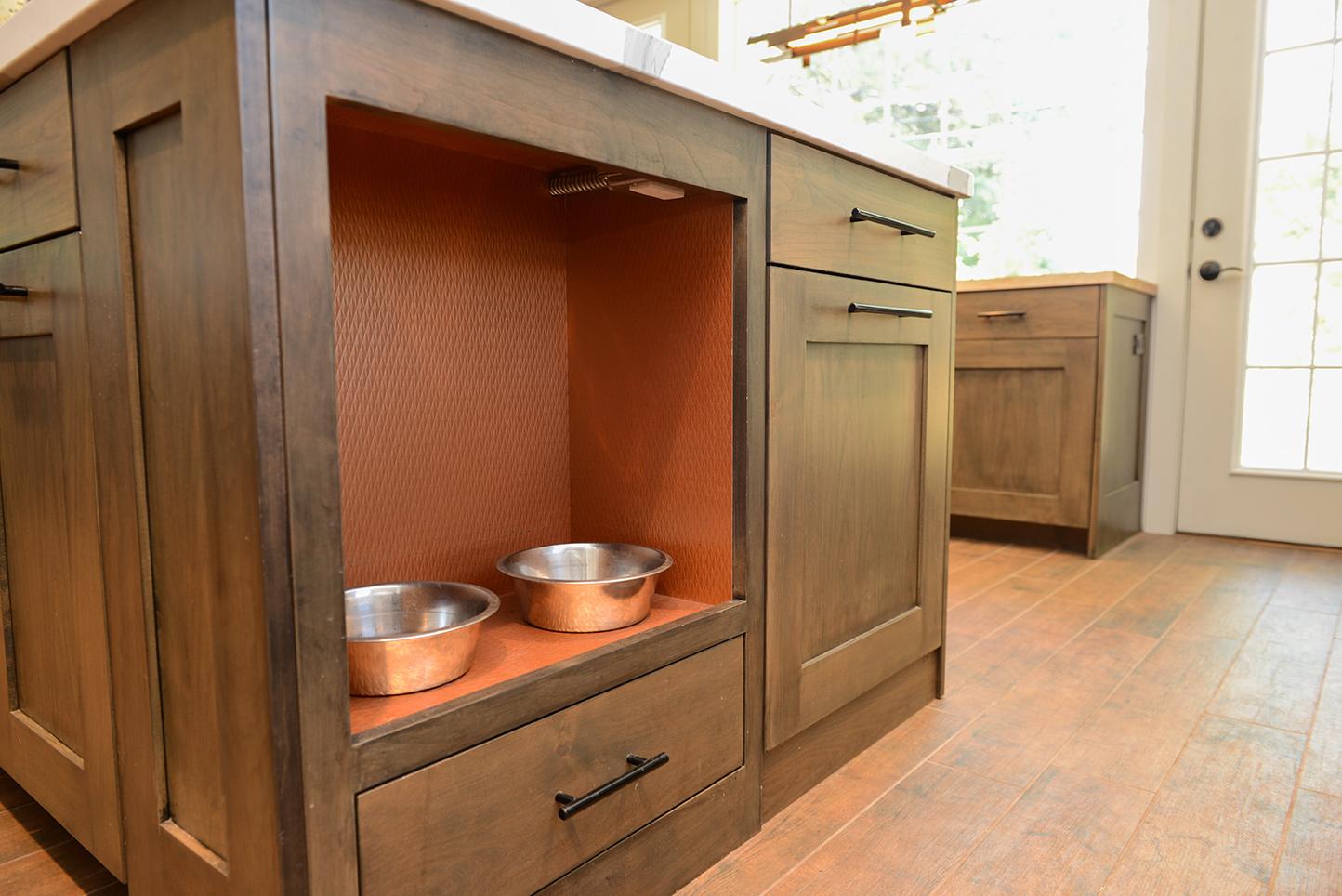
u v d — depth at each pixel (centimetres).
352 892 70
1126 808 120
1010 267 320
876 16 249
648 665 96
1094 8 295
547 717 85
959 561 260
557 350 128
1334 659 176
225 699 70
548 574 119
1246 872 105
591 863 92
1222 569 249
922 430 147
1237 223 278
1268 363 281
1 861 106
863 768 133
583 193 124
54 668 99
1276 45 270
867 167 128
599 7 384
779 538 114
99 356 80
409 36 69
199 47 63
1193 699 157
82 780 93
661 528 119
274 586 64
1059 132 306
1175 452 295
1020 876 105
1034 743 141
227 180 62
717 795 107
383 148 104
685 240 111
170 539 75
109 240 77
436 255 111
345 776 69
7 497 105
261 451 63
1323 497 273
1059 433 266
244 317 62
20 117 89
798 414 116
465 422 117
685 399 114
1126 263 300
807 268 116
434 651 81
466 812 79
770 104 105
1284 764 133
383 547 109
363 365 104
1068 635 193
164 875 81
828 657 125
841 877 105
